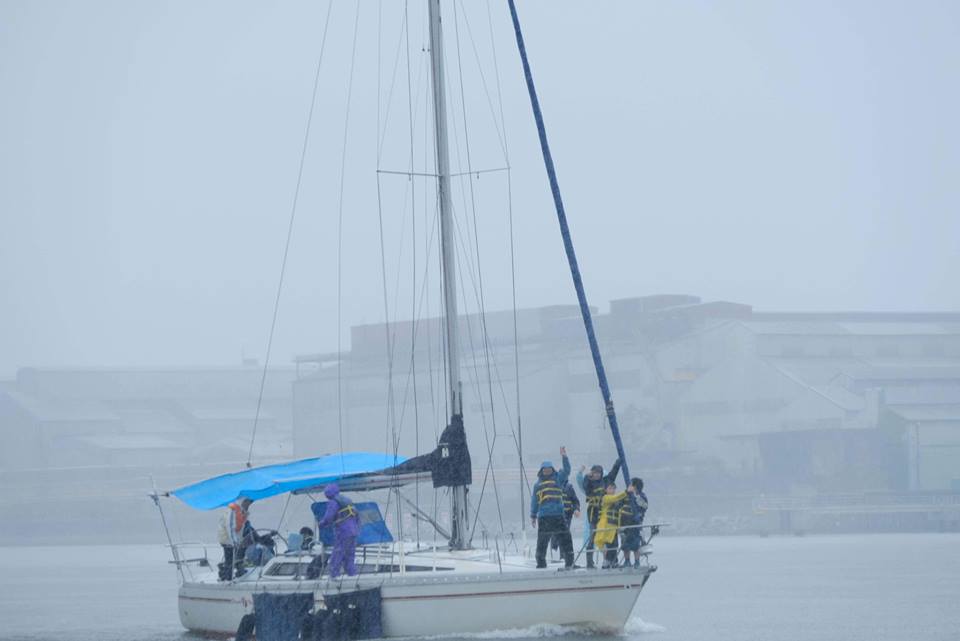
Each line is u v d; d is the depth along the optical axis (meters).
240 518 90.06
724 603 126.44
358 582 78.31
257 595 79.94
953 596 132.12
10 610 137.38
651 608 121.44
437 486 84.56
